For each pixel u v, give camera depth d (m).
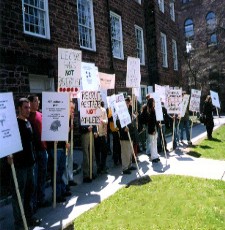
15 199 5.06
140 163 9.23
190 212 5.48
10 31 8.95
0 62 8.58
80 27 12.59
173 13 23.69
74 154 10.70
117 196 6.45
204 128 16.80
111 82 10.26
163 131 10.62
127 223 5.19
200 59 32.88
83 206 6.03
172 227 4.94
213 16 35.53
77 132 11.71
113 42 15.10
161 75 19.92
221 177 7.50
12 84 8.92
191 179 7.32
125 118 7.93
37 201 6.08
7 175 6.62
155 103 9.41
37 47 9.93
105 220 5.36
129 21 16.61
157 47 19.55
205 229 4.82
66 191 6.71
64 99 5.97
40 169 6.00
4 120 4.69
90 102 7.45
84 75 7.79
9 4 8.97
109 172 8.40
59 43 10.98
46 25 10.51
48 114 5.97
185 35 37.62
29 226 5.22
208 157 9.57
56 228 5.14
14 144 4.78
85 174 7.57
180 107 10.72
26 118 5.39
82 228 5.08
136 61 9.49
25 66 9.40
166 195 6.37
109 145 10.84
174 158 9.65
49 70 10.38
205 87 32.34
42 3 10.55
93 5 13.38
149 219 5.31
